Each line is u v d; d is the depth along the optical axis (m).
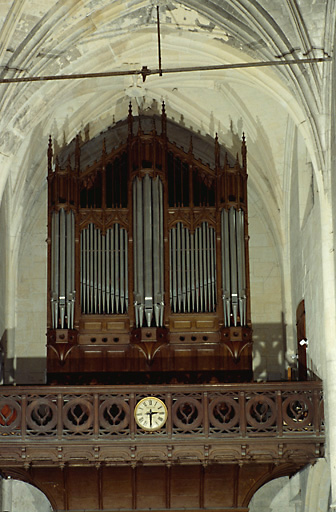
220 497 25.34
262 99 26.59
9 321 28.44
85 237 26.33
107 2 22.81
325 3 21.77
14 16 22.12
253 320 29.30
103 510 25.42
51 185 26.48
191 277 26.08
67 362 25.77
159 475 24.98
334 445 22.08
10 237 28.55
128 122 27.41
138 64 25.09
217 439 22.88
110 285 26.03
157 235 26.09
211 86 26.52
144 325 25.58
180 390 23.11
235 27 23.09
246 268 26.03
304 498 26.23
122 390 23.11
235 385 23.12
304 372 26.73
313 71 22.53
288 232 28.83
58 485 25.14
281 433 22.91
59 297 25.80
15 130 24.16
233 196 26.48
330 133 22.83
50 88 24.27
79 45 23.88
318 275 23.91
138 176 26.47
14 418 24.94
